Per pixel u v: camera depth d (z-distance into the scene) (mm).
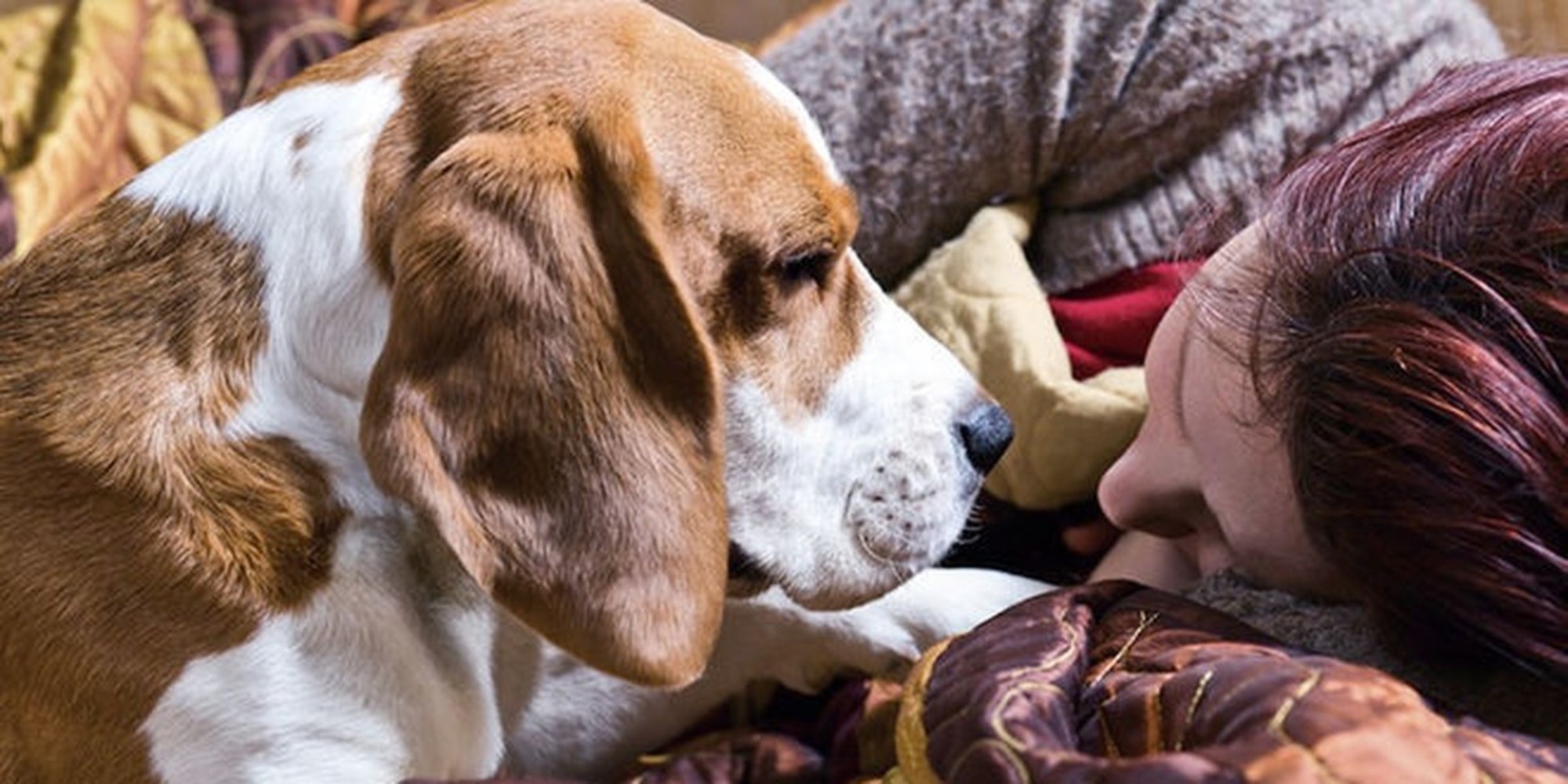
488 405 1016
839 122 1553
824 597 1213
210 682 1068
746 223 1126
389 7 2203
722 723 1351
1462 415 880
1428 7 1507
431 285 1014
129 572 1072
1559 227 912
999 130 1512
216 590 1067
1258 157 1446
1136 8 1489
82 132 1951
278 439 1086
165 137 2033
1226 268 1125
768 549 1189
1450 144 999
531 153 1045
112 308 1130
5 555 1086
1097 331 1469
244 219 1119
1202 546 1216
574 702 1312
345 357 1077
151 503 1076
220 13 2148
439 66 1122
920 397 1225
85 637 1072
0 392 1121
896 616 1305
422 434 1005
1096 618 1021
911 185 1543
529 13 1150
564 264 1029
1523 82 1058
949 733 862
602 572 1030
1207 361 1113
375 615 1092
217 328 1103
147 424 1087
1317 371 944
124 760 1076
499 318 1017
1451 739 785
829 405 1192
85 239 1166
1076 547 1444
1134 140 1476
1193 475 1162
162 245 1138
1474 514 878
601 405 1029
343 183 1097
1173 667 918
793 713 1372
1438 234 952
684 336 1043
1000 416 1270
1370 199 997
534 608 1031
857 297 1227
